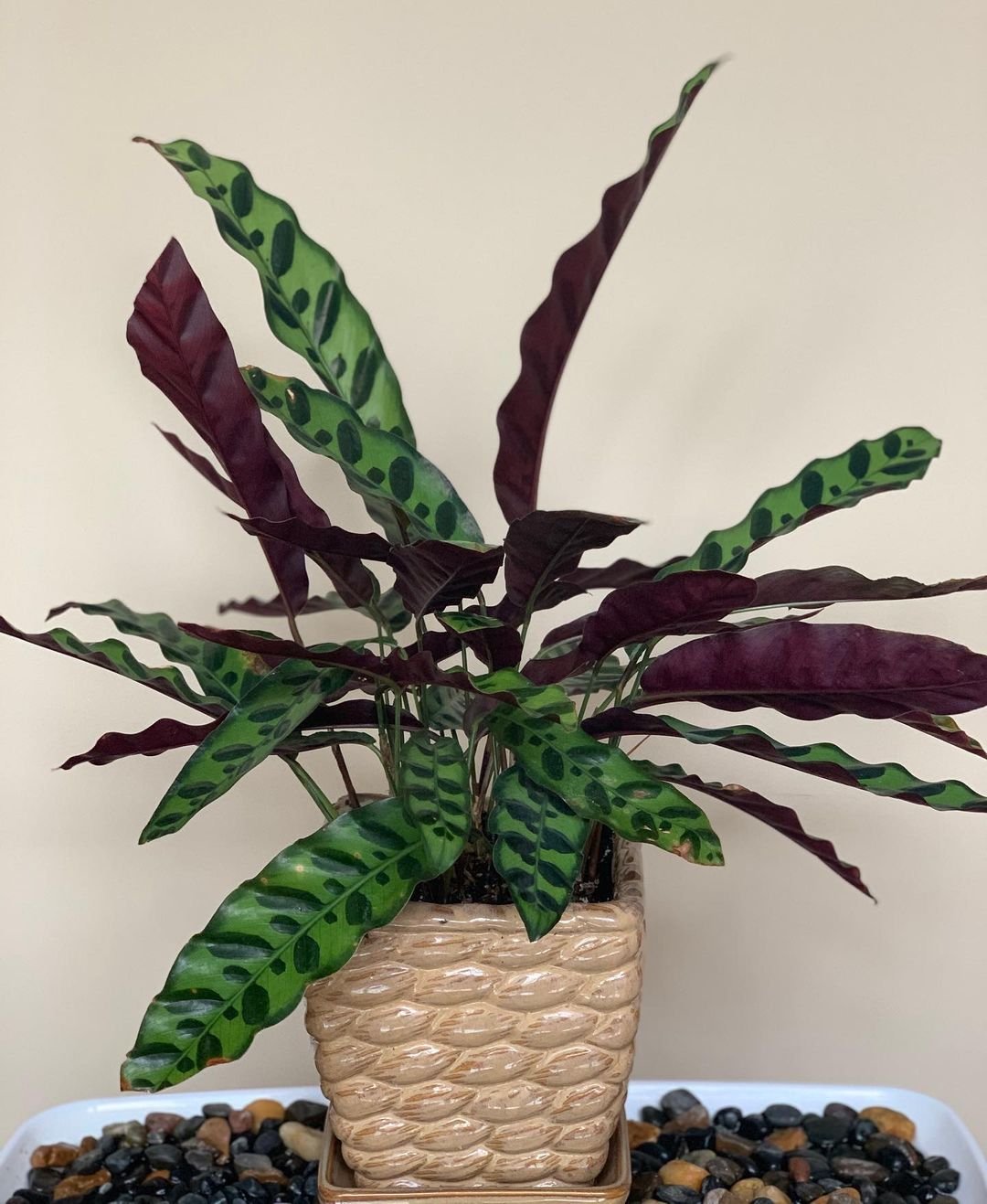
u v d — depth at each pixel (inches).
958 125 46.6
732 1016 52.1
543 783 29.8
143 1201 41.0
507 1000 32.2
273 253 34.4
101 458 48.0
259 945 29.0
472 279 47.4
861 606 48.8
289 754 36.0
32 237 46.8
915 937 51.3
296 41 46.4
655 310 47.6
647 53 46.5
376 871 30.3
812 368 47.8
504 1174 34.1
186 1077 27.8
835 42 46.4
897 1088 46.1
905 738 49.6
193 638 36.3
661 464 48.3
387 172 46.9
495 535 48.5
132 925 50.9
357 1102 33.1
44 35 46.0
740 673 30.4
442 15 46.4
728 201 47.1
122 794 50.1
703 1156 43.1
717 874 51.2
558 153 46.9
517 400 33.4
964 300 47.3
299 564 34.0
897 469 33.9
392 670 29.0
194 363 29.6
